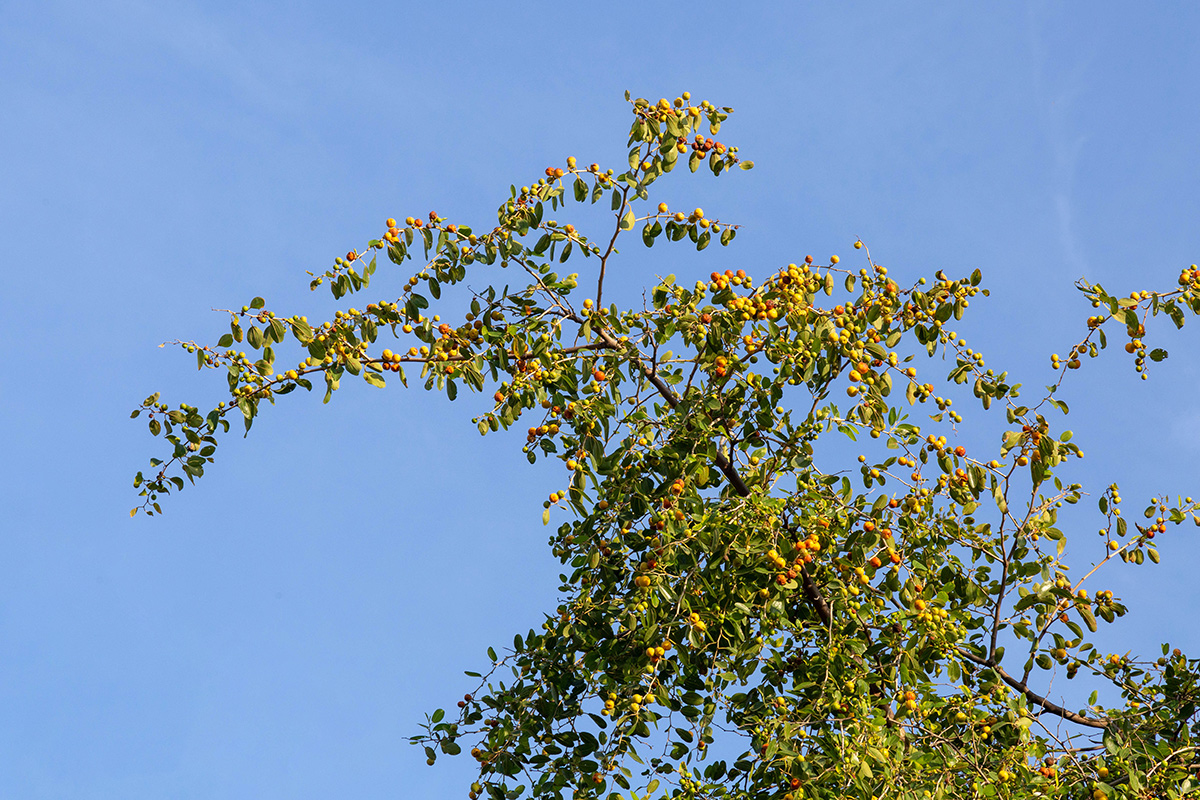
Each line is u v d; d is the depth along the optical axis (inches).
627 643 212.8
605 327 215.8
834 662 203.2
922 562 218.2
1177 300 200.8
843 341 194.2
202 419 208.7
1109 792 191.8
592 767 216.1
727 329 199.3
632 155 204.8
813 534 203.9
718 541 194.2
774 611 209.8
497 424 214.5
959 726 210.1
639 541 209.9
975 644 224.7
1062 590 203.3
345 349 198.7
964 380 208.7
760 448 225.0
